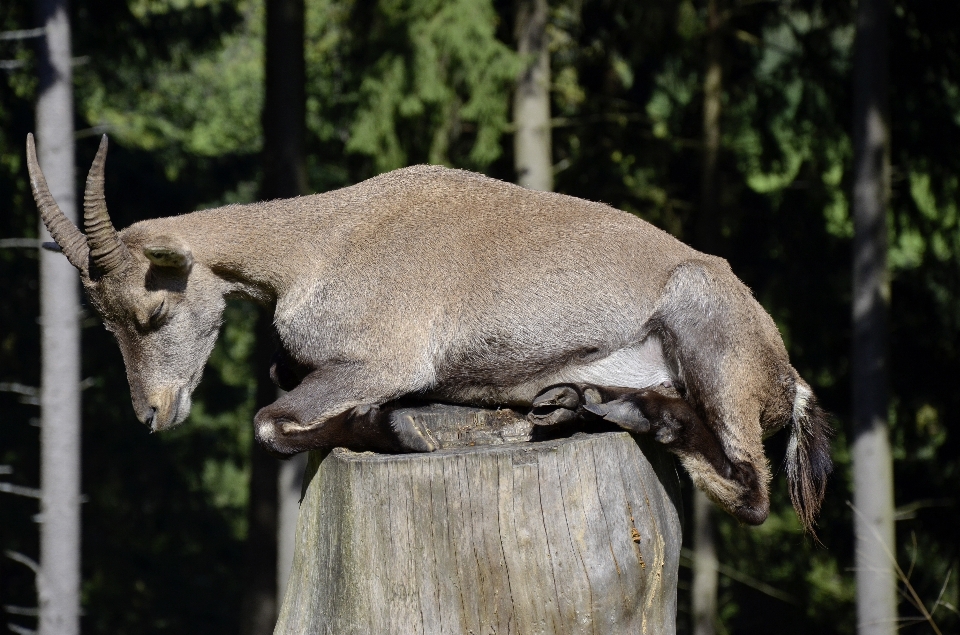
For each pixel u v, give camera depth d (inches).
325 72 1210.0
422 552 248.1
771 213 938.7
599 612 248.8
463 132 900.6
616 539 252.4
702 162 878.4
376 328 301.3
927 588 853.2
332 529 260.7
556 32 956.6
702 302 285.0
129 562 1173.1
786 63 895.1
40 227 681.6
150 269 320.2
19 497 1040.8
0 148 981.8
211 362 1232.8
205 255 319.0
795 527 971.3
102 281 322.0
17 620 1052.5
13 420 1029.2
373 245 308.2
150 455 1173.7
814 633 944.9
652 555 260.4
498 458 247.4
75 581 675.4
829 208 926.4
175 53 1075.3
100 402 1115.9
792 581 958.4
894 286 892.0
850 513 914.7
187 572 1195.3
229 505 1264.8
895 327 896.3
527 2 852.0
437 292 300.7
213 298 327.6
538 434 282.0
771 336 297.1
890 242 888.9
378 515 250.1
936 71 858.1
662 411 275.1
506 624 246.5
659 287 290.8
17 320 1017.5
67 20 657.6
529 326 295.0
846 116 882.8
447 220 308.5
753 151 924.6
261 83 1456.7
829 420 324.5
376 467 250.5
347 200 321.1
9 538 1042.7
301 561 278.8
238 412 1283.2
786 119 925.2
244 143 1434.5
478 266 300.0
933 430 935.7
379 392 298.7
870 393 721.6
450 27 802.8
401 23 813.9
